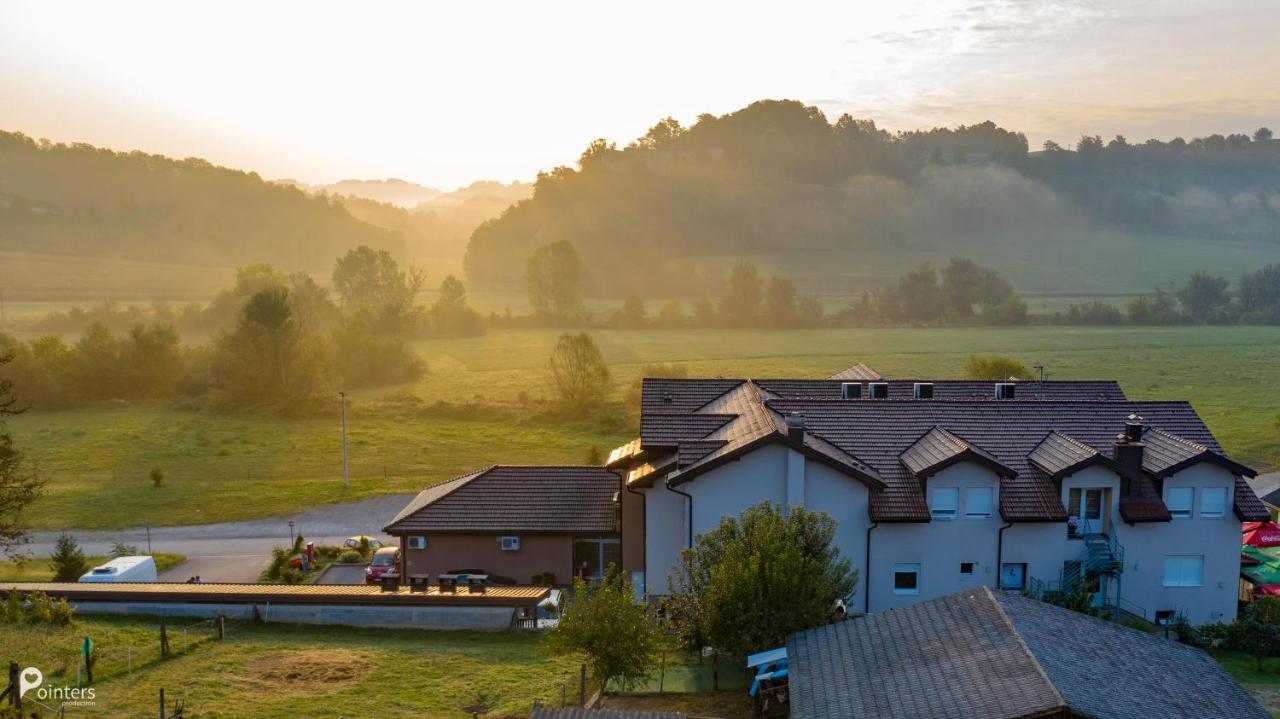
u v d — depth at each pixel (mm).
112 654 32375
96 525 66062
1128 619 41531
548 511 49406
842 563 35750
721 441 44125
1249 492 44312
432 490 53562
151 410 115562
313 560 56781
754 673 33125
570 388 110250
